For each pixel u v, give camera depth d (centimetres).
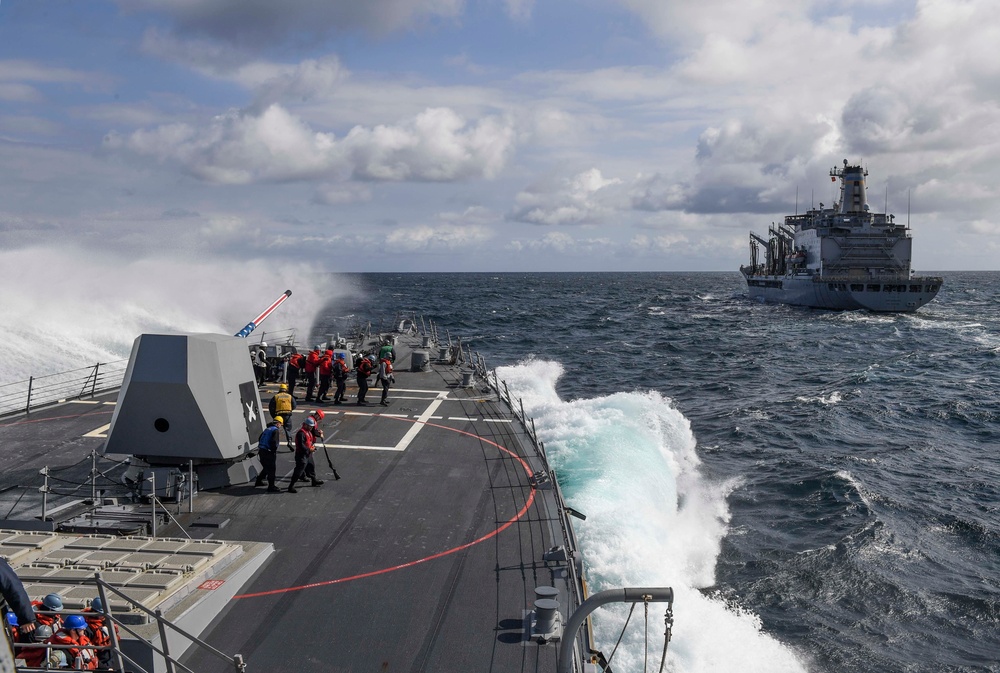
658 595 631
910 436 3316
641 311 11444
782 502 2339
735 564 1850
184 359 1323
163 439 1345
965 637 1575
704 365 5675
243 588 1007
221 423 1359
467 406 2172
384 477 1488
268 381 2550
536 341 7319
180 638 848
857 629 1583
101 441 1716
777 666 1401
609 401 3159
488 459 1622
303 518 1260
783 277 10962
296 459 1388
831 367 5528
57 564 957
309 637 888
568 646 639
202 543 1055
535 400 2936
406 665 832
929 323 8625
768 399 4212
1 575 573
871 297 9331
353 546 1149
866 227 9625
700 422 3528
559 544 1159
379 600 980
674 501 1930
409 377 2673
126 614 830
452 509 1310
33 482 1422
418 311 10556
